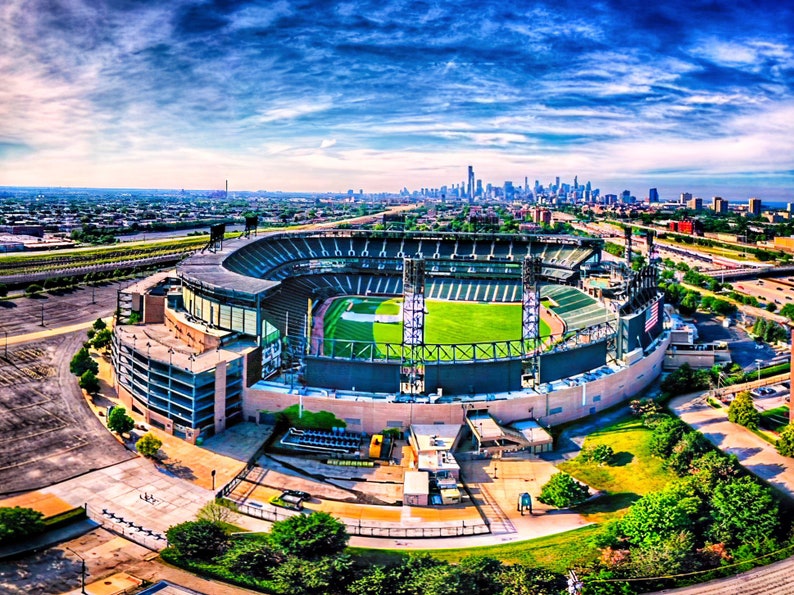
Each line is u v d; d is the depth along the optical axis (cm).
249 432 12256
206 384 11931
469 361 12812
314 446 11594
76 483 10281
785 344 18912
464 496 10188
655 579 7769
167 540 8556
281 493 10169
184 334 14675
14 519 8556
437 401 12269
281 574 7656
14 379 14875
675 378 14625
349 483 10538
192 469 10881
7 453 11206
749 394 13250
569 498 9625
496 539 8994
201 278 15662
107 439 11956
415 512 9725
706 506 9231
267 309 18862
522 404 12456
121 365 13925
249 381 12812
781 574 7938
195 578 7944
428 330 19838
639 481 10500
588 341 15600
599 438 12225
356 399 12225
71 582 7806
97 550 8538
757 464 10862
